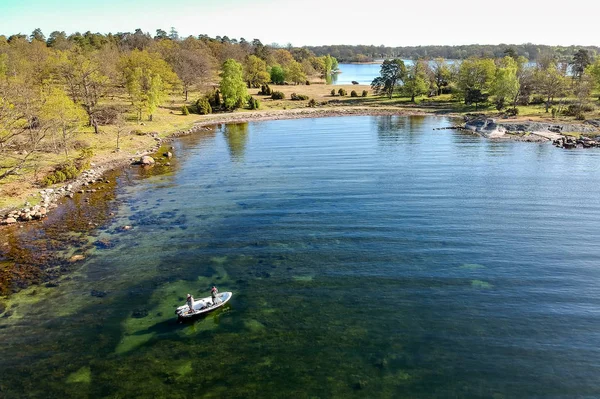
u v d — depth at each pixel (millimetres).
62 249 38875
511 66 149875
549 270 33469
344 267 34406
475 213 46062
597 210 46438
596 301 29141
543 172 63000
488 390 21359
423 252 36812
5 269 35156
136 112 114500
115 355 24578
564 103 128250
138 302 30156
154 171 67625
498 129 98938
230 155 79562
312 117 133875
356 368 23062
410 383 21875
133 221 45781
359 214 46312
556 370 22734
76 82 90438
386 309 28547
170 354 24562
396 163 70188
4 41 155125
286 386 21828
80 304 29984
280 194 54312
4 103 60750
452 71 179750
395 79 165500
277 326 27000
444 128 109438
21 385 22234
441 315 27766
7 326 27516
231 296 30359
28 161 65000
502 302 29156
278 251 37625
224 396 21250
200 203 51469
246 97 144125
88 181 60719
